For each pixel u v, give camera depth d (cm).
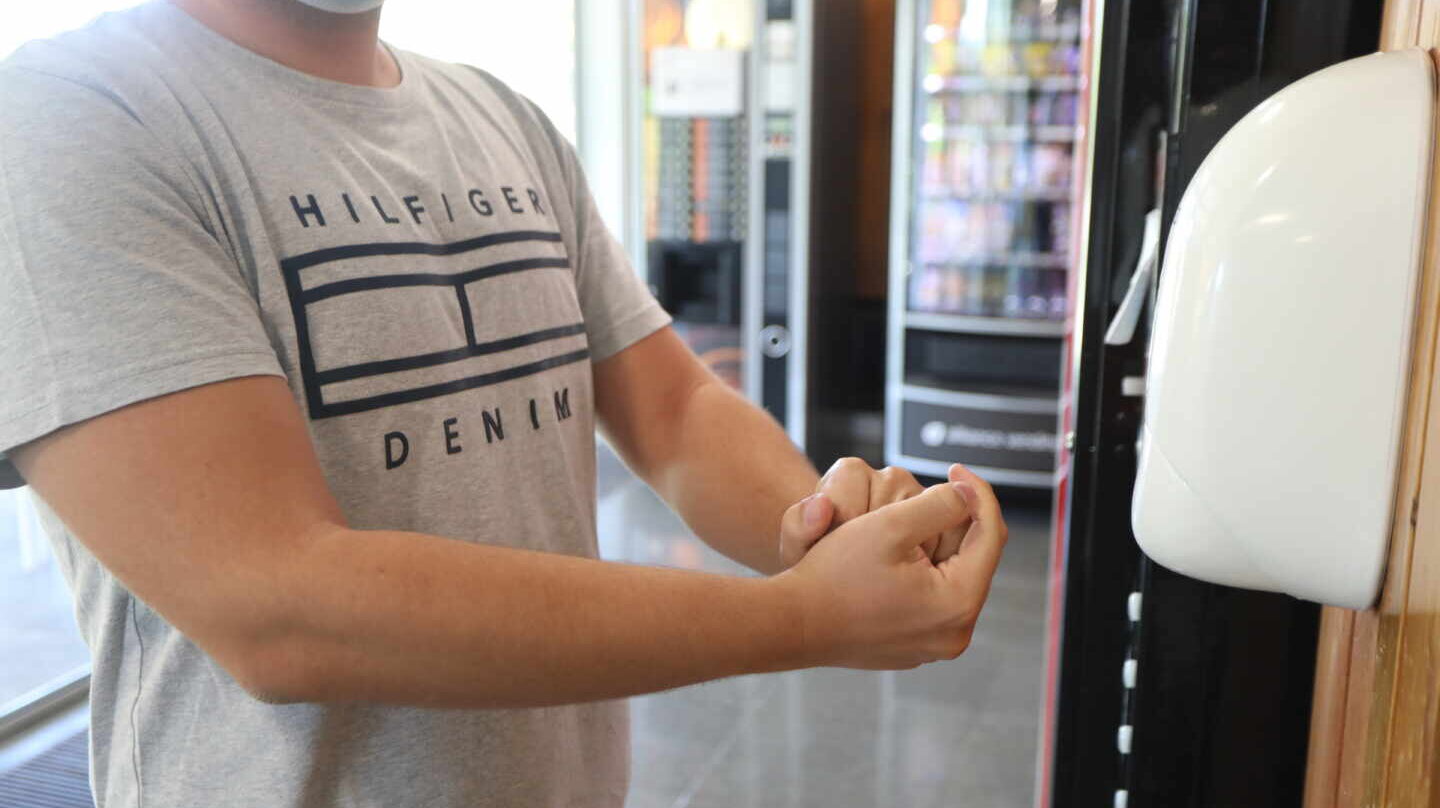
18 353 65
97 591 82
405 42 463
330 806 83
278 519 64
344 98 85
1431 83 61
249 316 71
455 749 87
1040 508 456
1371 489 64
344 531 65
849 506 82
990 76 447
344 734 83
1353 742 73
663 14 448
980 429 449
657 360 109
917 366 460
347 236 81
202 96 77
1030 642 341
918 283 462
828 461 488
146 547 64
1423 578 55
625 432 108
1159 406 69
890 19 490
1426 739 52
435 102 96
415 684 64
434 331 85
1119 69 110
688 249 462
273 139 80
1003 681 317
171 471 64
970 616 70
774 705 304
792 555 77
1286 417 65
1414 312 62
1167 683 99
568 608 64
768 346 459
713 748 282
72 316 64
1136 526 72
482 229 92
